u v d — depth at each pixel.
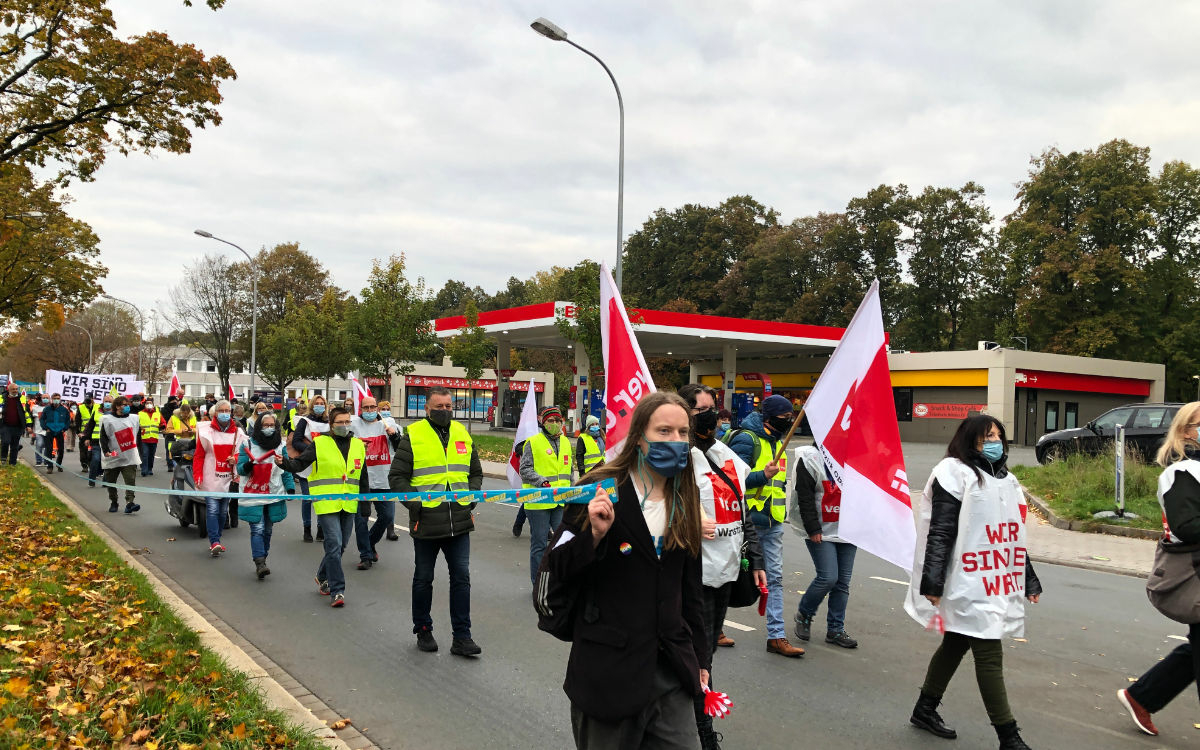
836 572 6.02
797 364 44.78
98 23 11.15
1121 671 5.66
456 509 5.86
